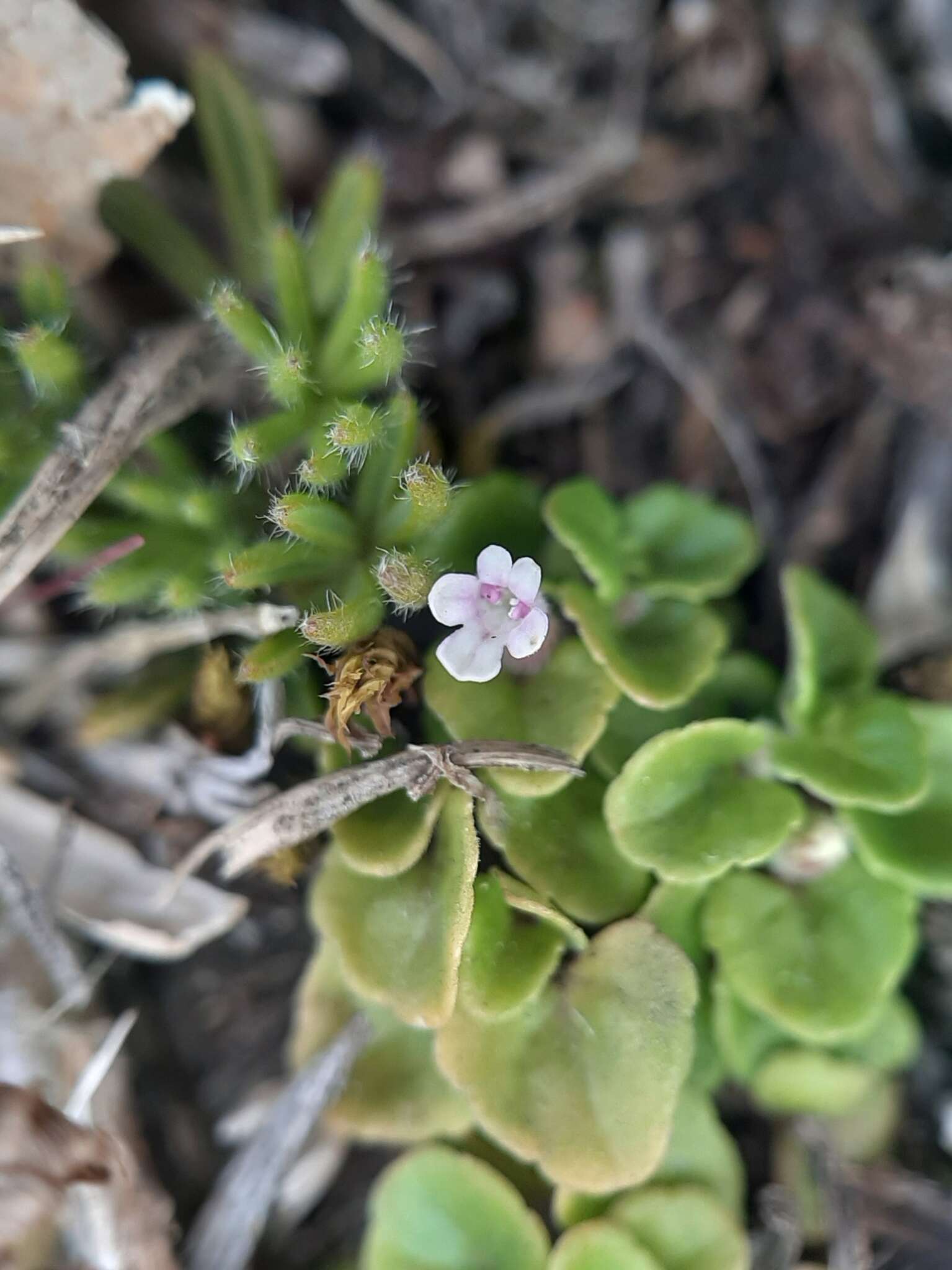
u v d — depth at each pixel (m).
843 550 0.09
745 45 0.09
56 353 0.07
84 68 0.08
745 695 0.08
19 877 0.08
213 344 0.08
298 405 0.07
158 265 0.08
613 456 0.09
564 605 0.08
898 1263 0.08
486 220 0.09
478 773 0.07
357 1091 0.08
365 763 0.07
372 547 0.07
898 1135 0.08
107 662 0.08
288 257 0.07
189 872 0.08
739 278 0.09
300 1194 0.08
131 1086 0.08
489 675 0.07
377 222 0.09
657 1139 0.07
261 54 0.09
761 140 0.09
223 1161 0.08
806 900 0.08
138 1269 0.08
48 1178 0.07
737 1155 0.08
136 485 0.07
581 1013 0.07
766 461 0.09
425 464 0.07
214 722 0.08
